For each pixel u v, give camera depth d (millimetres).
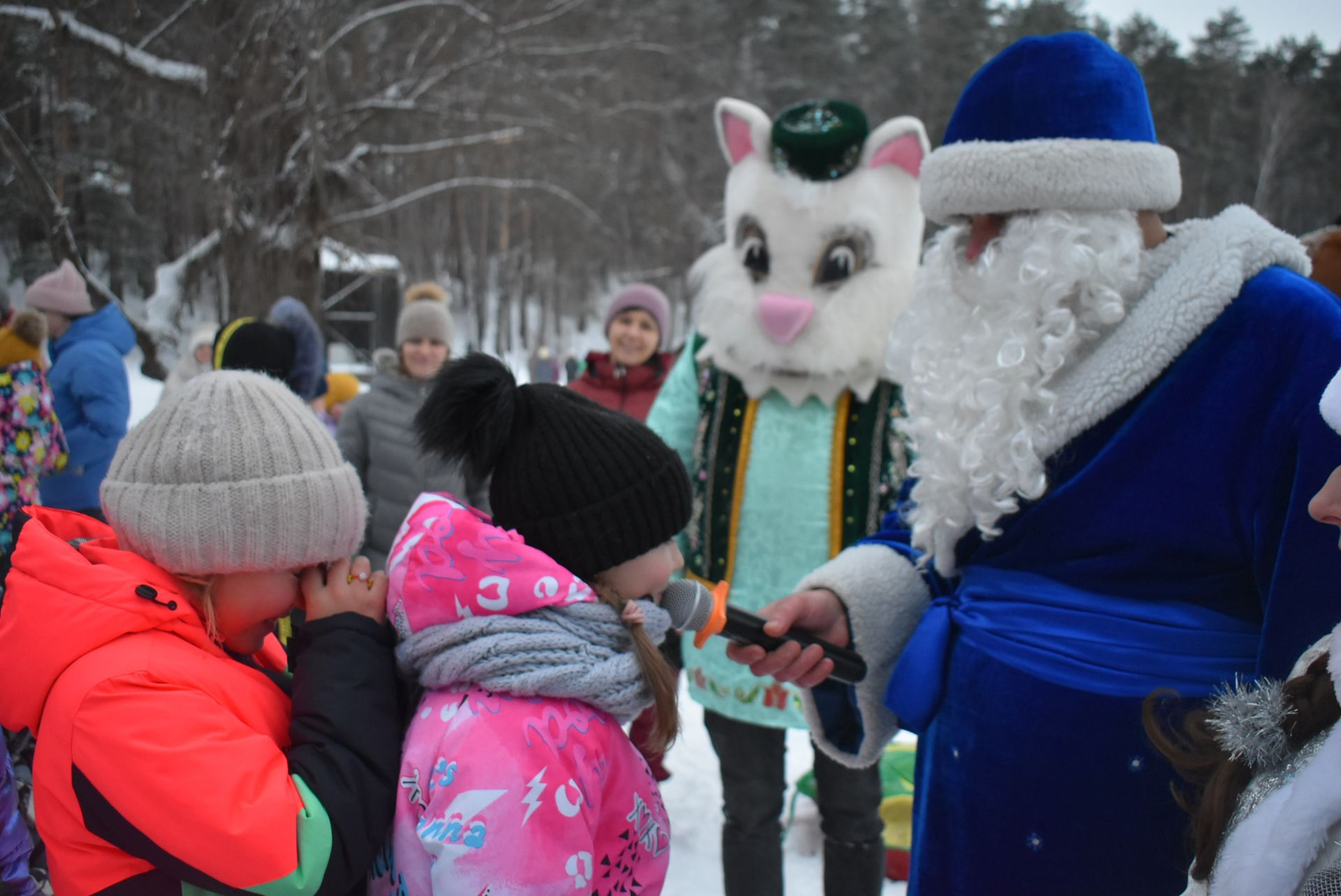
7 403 2887
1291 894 824
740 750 2285
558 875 1021
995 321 1418
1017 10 36562
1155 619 1264
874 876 2215
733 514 2490
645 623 1163
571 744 1069
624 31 18484
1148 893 1236
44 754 971
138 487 1041
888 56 37938
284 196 11531
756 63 32781
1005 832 1329
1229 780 976
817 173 2486
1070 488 1329
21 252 11461
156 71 10203
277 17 10195
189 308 13555
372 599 1146
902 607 1667
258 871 938
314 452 1090
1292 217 29812
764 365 2467
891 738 1719
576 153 19672
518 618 1090
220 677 1032
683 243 32219
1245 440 1215
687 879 2664
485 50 14438
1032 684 1312
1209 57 33375
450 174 17703
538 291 36094
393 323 21406
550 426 1234
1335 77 33219
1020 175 1344
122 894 985
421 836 1018
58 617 982
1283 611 1143
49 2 8914
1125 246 1312
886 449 2422
